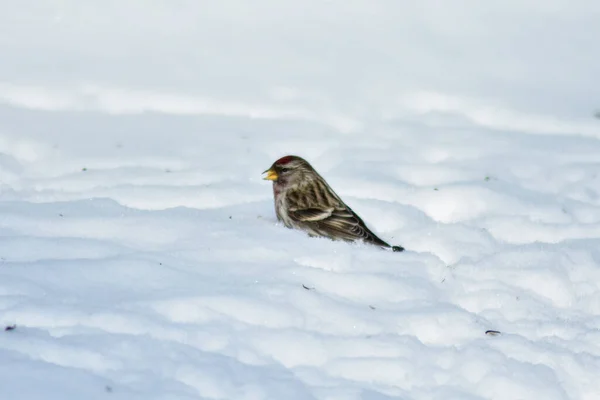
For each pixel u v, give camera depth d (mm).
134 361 6867
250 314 7895
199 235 9828
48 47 18734
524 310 8969
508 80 18359
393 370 7395
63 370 6551
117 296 8000
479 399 7195
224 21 20516
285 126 15492
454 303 9016
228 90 17156
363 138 15023
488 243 10711
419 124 15891
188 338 7363
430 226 11016
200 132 15008
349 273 9133
